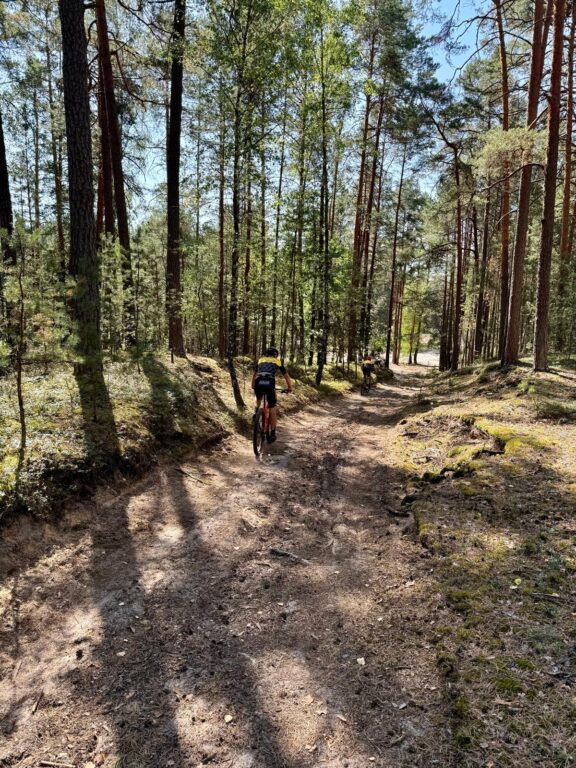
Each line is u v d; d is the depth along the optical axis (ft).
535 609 11.63
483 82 62.90
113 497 19.26
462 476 21.77
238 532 17.84
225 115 34.78
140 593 13.73
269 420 29.35
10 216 32.76
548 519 16.29
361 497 22.00
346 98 55.11
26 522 15.24
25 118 61.72
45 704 9.66
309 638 11.82
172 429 26.48
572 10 43.21
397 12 66.44
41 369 29.53
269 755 8.45
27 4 40.11
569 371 41.98
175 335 46.03
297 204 60.64
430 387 63.46
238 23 32.19
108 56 40.75
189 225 80.89
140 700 9.77
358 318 95.35
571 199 67.00
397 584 13.97
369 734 8.78
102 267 31.99
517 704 8.89
